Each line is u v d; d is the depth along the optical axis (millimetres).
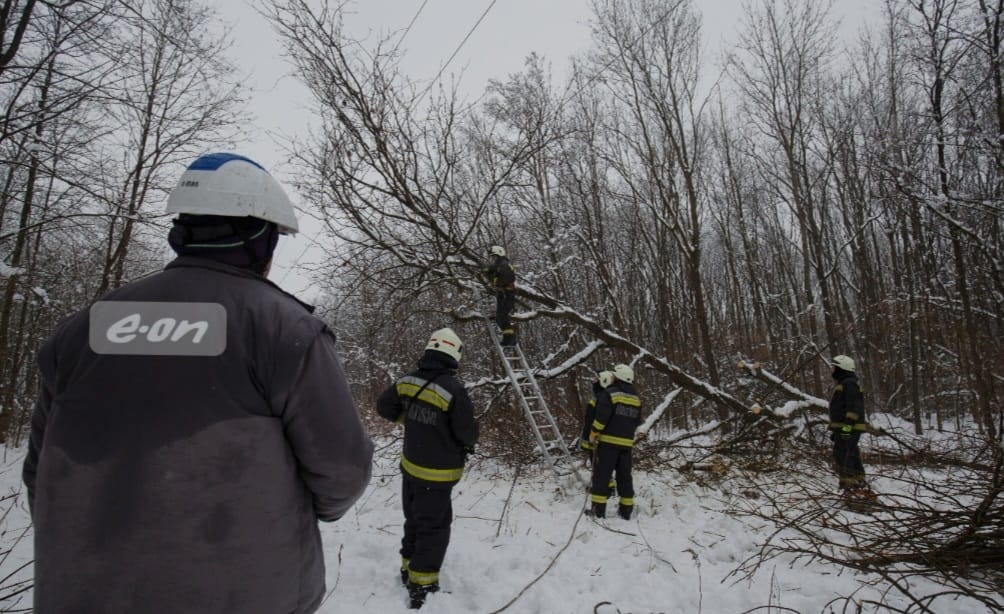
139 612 1042
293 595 1251
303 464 1275
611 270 16297
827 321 14898
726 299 24328
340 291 7496
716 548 4543
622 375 5707
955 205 9594
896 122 13258
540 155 11102
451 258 7711
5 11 6074
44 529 1081
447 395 3615
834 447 6703
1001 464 4164
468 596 3672
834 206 20875
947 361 14680
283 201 1498
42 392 1273
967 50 9312
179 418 1093
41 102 6680
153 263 12664
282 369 1205
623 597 3648
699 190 19125
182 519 1066
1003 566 3666
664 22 13609
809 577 3898
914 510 4262
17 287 10500
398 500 6062
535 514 5598
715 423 8508
